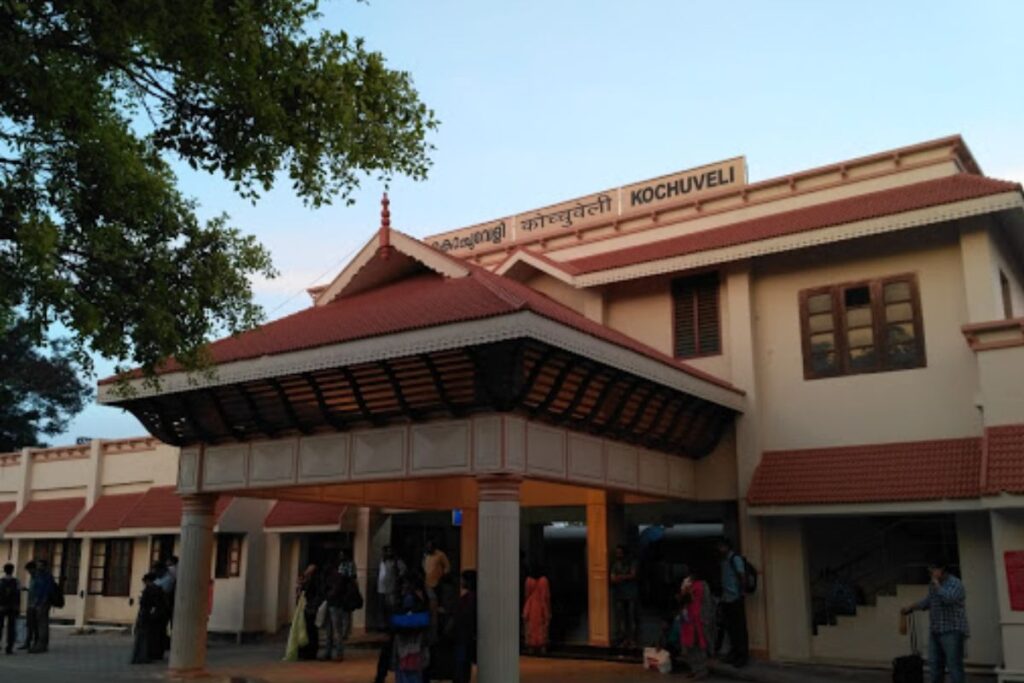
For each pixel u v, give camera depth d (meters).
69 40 8.23
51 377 44.62
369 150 9.46
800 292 17.58
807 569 16.58
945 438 15.64
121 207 9.57
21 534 26.92
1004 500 13.05
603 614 17.50
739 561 15.48
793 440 17.08
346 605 17.05
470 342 11.52
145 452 25.28
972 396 15.52
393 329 12.20
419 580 12.07
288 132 8.90
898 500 14.73
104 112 9.75
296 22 8.83
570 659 16.77
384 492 17.47
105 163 9.30
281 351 13.20
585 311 19.59
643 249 19.34
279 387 13.89
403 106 9.60
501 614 11.55
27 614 18.64
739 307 17.83
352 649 19.11
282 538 22.66
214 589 22.59
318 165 9.39
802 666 15.52
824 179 18.70
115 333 9.37
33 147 9.07
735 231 18.17
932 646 12.41
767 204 19.17
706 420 17.19
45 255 7.83
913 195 16.48
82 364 9.48
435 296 13.58
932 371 16.02
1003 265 17.05
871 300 16.83
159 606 16.95
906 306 16.47
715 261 17.45
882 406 16.34
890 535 17.92
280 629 22.17
